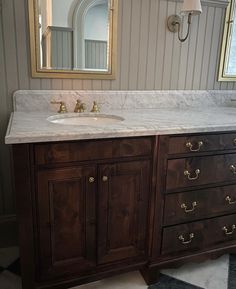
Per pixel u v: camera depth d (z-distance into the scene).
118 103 1.80
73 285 1.33
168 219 1.43
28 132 1.09
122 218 1.34
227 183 1.52
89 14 1.62
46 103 1.63
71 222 1.25
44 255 1.24
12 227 1.74
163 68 1.87
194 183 1.43
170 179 1.37
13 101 1.59
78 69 1.67
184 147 1.35
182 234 1.48
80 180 1.21
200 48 1.93
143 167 1.31
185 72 1.94
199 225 1.51
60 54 1.62
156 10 1.75
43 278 1.27
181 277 1.52
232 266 1.62
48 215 1.19
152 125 1.30
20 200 1.13
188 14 1.71
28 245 1.19
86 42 1.65
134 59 1.78
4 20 1.48
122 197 1.31
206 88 2.03
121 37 1.72
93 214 1.28
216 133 1.40
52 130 1.13
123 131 1.20
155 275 1.46
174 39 1.84
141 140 1.27
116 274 1.40
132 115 1.60
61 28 1.59
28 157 1.09
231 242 1.63
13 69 1.56
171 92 1.92
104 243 1.34
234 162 1.50
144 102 1.86
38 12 1.52
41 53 1.58
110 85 1.78
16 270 1.52
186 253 1.53
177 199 1.42
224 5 1.90
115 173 1.26
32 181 1.13
